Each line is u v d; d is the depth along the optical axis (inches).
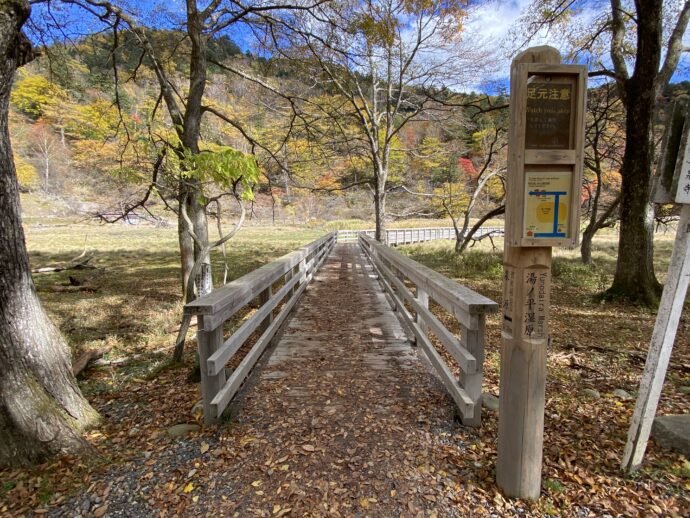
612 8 300.2
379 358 161.6
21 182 1294.3
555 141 68.7
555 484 83.3
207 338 105.1
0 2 90.4
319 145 450.9
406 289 192.9
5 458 94.5
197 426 109.5
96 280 449.4
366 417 113.6
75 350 207.5
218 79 396.8
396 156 713.6
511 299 76.9
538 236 71.0
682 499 78.3
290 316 231.0
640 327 232.1
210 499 82.0
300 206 1652.3
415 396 126.4
